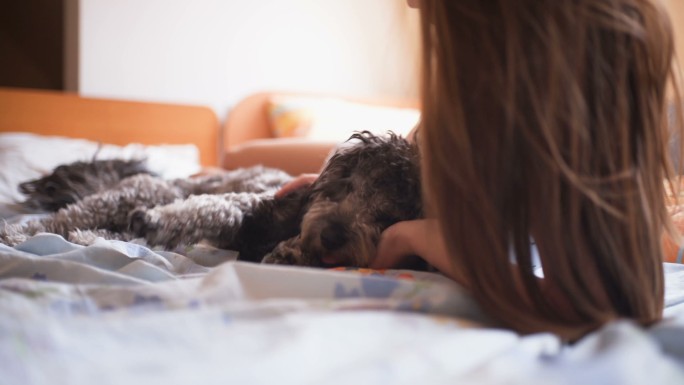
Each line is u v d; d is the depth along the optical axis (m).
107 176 1.78
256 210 1.24
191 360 0.46
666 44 0.73
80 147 2.52
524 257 0.71
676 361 0.57
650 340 0.57
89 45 3.00
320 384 0.43
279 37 3.51
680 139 0.79
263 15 3.45
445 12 0.73
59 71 3.48
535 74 0.67
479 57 0.70
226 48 3.36
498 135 0.69
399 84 3.58
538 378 0.47
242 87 3.43
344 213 1.09
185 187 1.55
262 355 0.47
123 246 1.00
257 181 1.53
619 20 0.68
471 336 0.55
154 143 3.12
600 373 0.46
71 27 3.06
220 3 3.31
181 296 0.67
